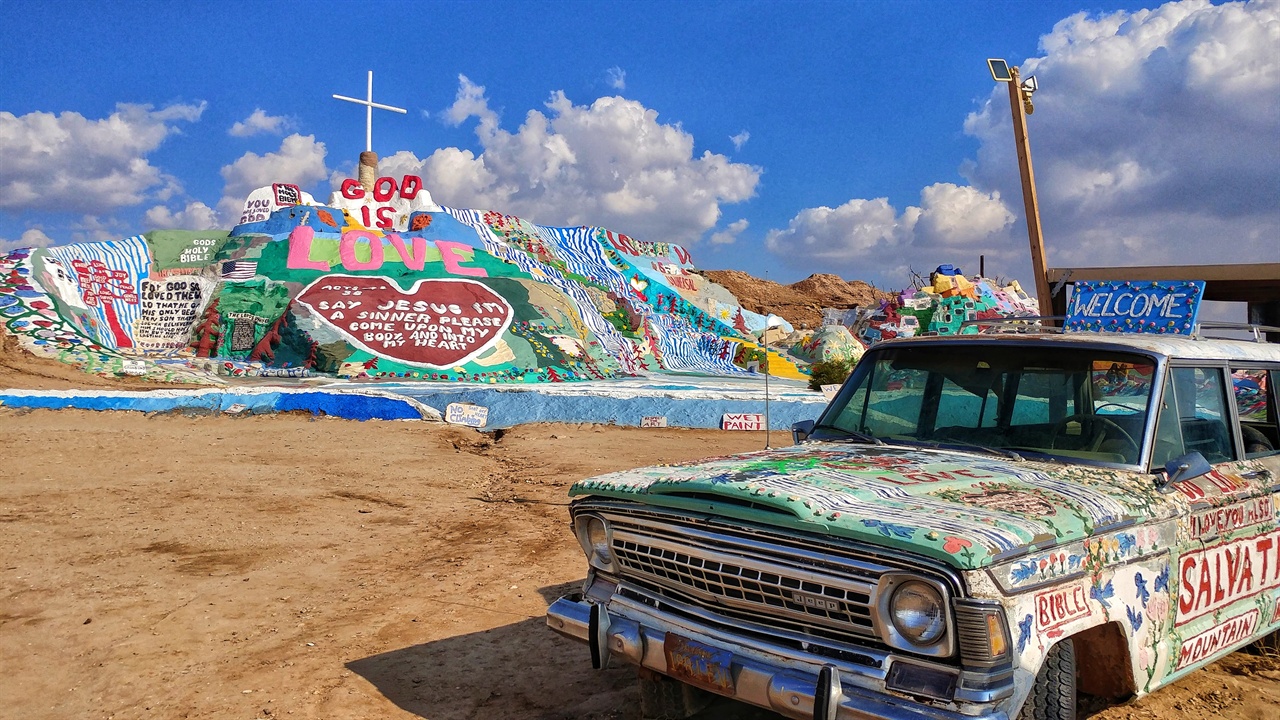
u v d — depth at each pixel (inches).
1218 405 175.6
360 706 189.5
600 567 162.2
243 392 840.9
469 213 1774.1
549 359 1350.9
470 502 457.1
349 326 1284.4
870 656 119.7
